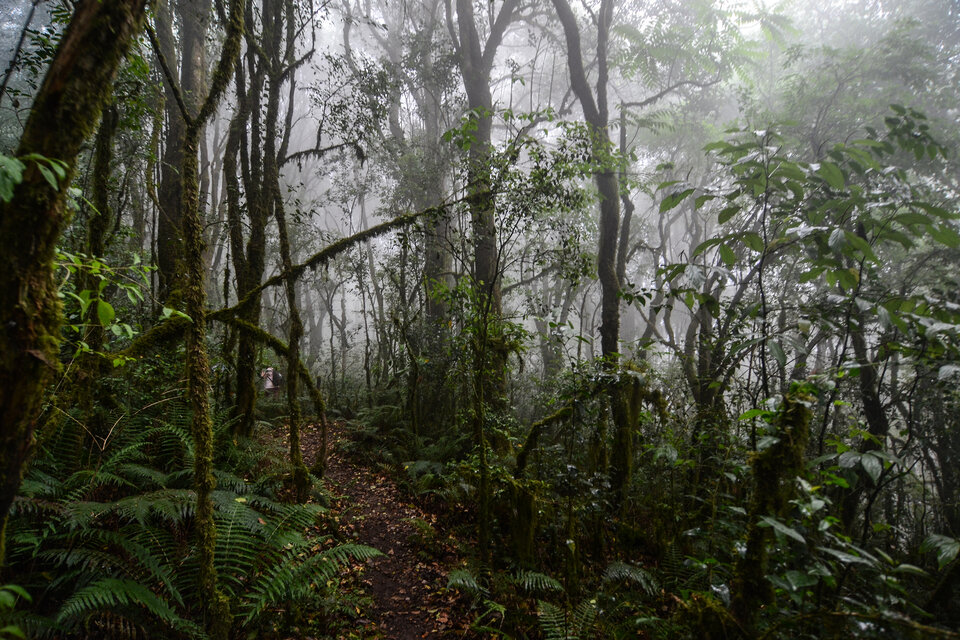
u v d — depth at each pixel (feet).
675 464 16.17
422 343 35.88
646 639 13.03
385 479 24.94
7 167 4.43
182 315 10.00
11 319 5.10
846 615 6.50
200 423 10.57
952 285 14.79
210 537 10.32
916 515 25.34
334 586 13.88
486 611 14.37
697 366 27.86
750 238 10.08
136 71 14.67
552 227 24.97
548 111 20.83
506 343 26.21
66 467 12.96
